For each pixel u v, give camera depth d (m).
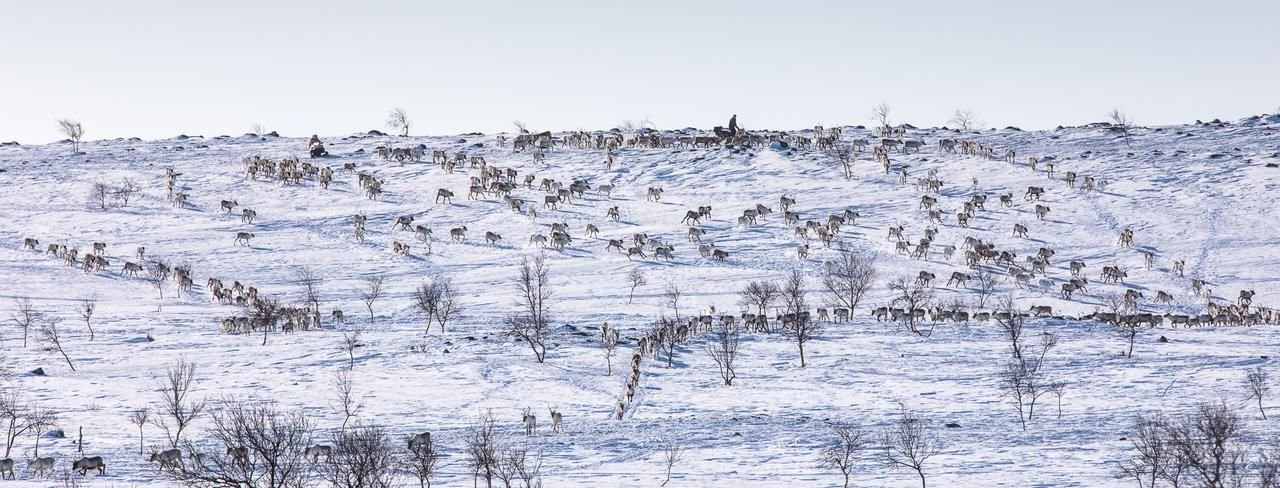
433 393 48.75
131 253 86.25
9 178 110.62
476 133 148.62
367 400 47.41
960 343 58.31
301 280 79.75
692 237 88.19
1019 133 135.50
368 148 131.12
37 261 82.75
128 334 62.03
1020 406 41.88
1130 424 40.16
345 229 93.81
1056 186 101.75
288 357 56.28
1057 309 69.88
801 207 97.94
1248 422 38.91
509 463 34.41
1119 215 91.94
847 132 142.00
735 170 112.62
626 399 47.53
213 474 33.12
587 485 32.44
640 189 106.62
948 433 39.91
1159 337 58.47
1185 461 30.61
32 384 50.25
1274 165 102.56
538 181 110.44
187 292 76.12
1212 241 84.25
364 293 75.38
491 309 70.62
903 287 72.81
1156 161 109.25
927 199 94.94
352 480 31.12
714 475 33.88
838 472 33.91
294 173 109.38
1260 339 57.62
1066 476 32.22
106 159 123.00
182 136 152.75
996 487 31.14
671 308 70.56
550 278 79.31
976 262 79.50
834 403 46.25
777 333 62.62
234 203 98.62
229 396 48.22
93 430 41.94
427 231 90.44
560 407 46.34
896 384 49.50
